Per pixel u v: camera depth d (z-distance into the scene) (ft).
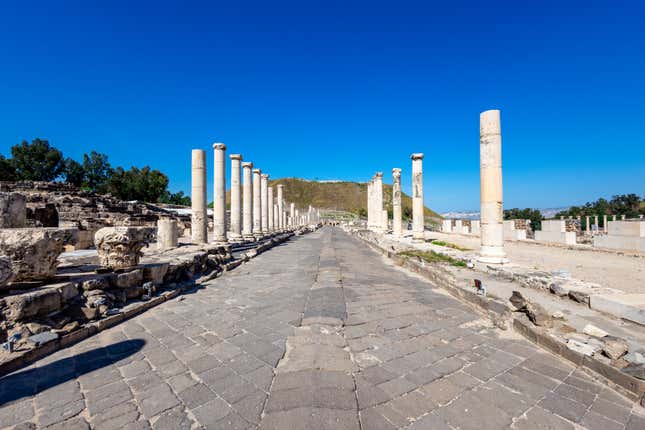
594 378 12.21
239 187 65.92
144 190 198.59
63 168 184.75
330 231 167.22
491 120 34.01
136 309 19.92
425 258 40.60
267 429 9.04
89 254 38.32
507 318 17.66
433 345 15.17
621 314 17.78
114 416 9.72
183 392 11.02
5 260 14.23
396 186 75.36
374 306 21.44
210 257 36.70
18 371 12.51
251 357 13.62
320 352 13.88
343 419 9.46
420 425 9.40
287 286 28.07
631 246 46.11
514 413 10.07
